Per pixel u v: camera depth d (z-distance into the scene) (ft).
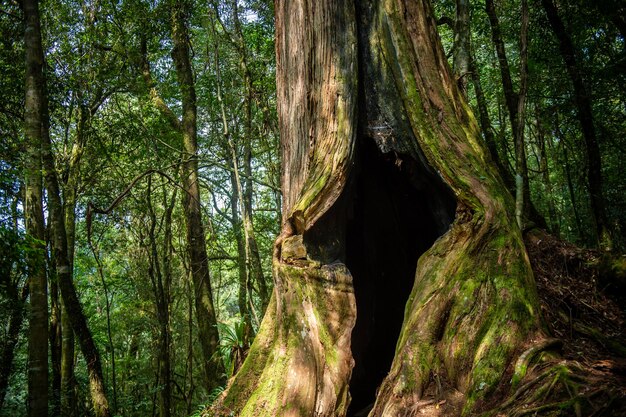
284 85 21.27
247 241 36.45
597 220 30.53
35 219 28.14
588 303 16.72
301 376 15.78
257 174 60.70
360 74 19.43
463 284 14.87
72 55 42.42
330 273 17.65
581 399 10.32
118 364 61.82
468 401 12.59
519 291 14.14
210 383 39.06
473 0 42.37
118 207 50.08
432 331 14.67
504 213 15.78
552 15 31.60
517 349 13.08
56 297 45.57
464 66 24.90
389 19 18.92
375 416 14.12
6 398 43.19
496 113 52.42
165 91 49.08
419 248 21.99
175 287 62.28
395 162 19.04
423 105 17.97
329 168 18.13
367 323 22.38
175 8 42.98
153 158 46.91
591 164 31.30
